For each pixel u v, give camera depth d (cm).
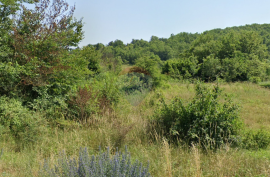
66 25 841
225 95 632
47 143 579
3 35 747
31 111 700
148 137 587
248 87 1652
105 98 769
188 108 597
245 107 1033
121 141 563
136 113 767
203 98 596
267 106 1086
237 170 423
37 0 805
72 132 631
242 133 590
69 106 778
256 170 423
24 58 752
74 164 348
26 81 715
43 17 793
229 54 4622
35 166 454
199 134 561
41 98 743
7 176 404
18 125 625
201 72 3369
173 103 635
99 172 310
